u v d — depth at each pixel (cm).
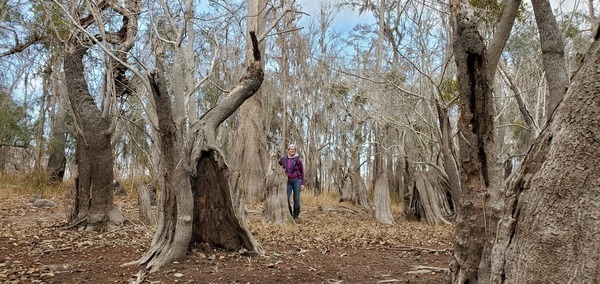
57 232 827
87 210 868
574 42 888
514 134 1208
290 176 1195
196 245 638
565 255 212
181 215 584
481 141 373
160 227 596
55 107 2122
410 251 764
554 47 403
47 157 2228
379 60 1524
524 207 232
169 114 561
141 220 926
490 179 376
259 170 1825
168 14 616
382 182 1333
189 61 643
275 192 1118
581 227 209
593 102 210
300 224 1130
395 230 1082
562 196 215
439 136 772
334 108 2644
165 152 581
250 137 1850
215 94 1941
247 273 548
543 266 219
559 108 229
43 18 878
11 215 1041
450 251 759
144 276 520
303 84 3027
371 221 1291
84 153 870
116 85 965
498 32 424
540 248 220
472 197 379
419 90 995
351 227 1114
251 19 1284
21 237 767
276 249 724
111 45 928
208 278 520
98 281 502
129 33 859
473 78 364
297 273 560
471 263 380
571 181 213
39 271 539
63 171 1934
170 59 872
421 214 1311
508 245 243
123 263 588
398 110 1188
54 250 672
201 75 913
